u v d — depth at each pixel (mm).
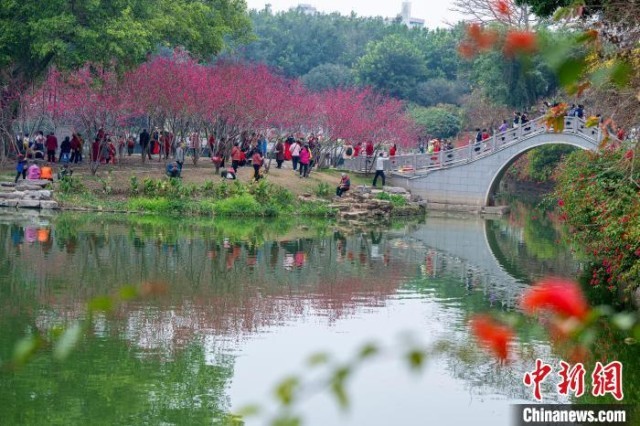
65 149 48719
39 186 42938
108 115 48031
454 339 18500
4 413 13406
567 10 7152
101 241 31625
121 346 17312
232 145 51469
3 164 46688
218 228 38000
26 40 43719
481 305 22672
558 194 29438
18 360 4113
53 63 47750
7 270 24766
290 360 16641
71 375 15375
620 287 22812
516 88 62125
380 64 89000
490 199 55094
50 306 20391
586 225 24438
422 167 54938
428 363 16641
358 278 26641
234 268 27281
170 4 48844
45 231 33562
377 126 56938
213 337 18281
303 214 45781
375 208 47938
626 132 20953
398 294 24172
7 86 46250
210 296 22562
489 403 14430
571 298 3686
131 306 20938
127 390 14664
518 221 49812
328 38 105938
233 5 54750
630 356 17125
